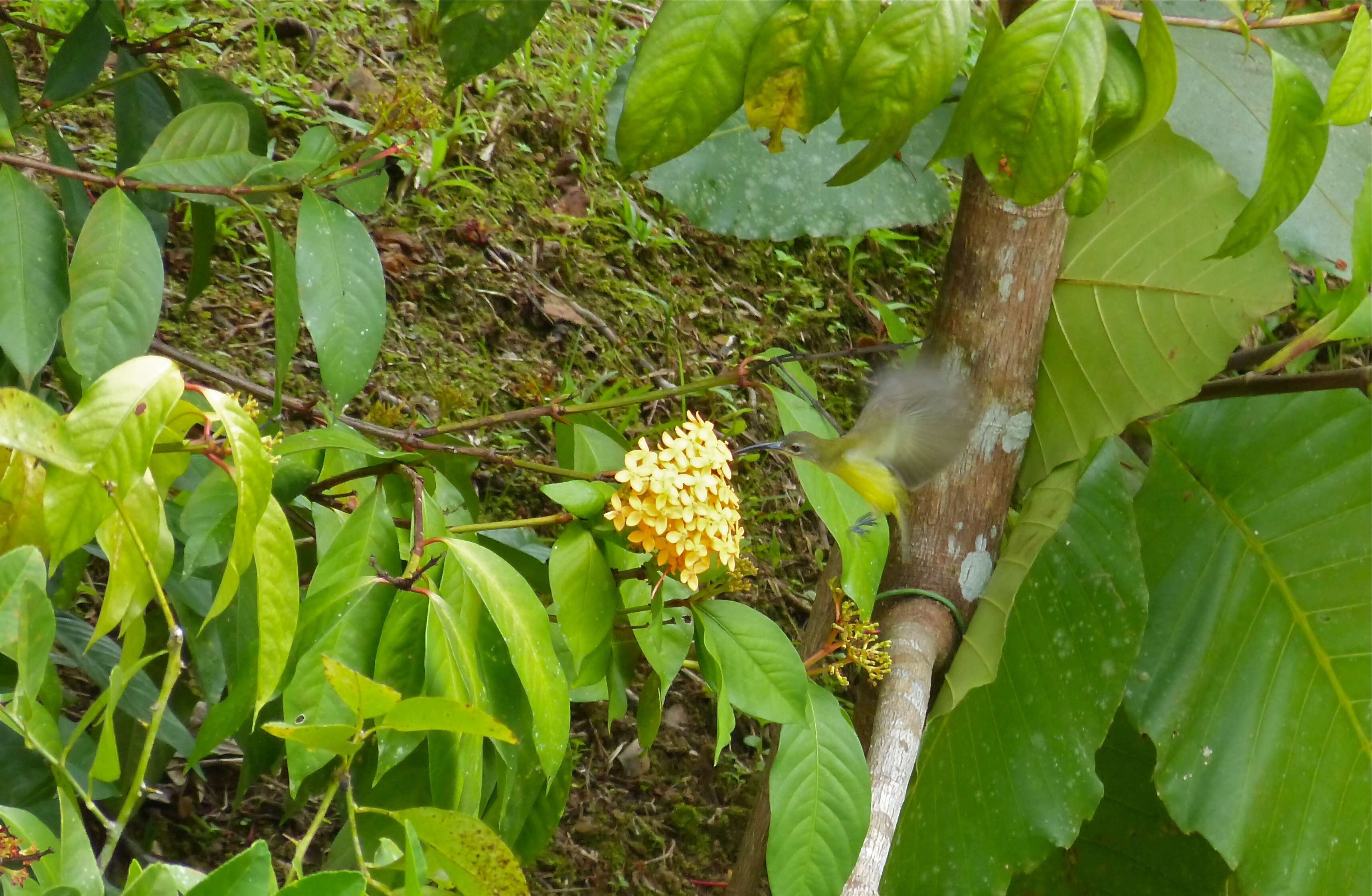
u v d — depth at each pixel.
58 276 1.11
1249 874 1.36
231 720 1.08
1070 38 1.02
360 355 1.16
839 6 1.02
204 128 1.17
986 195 1.34
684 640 1.17
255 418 1.15
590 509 1.12
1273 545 1.40
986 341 1.36
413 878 0.97
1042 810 1.37
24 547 0.99
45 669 1.01
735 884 1.42
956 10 1.01
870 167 1.09
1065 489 1.39
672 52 1.02
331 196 1.19
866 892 1.21
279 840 1.51
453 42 1.06
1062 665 1.37
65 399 1.35
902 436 1.23
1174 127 1.46
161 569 1.02
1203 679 1.39
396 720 0.99
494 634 1.11
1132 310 1.37
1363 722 1.35
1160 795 1.38
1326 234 1.47
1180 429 1.45
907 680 1.32
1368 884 1.34
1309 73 1.50
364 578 1.08
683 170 1.57
